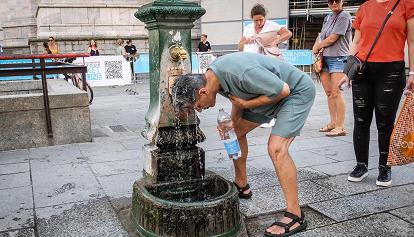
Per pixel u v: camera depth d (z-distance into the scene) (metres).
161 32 2.90
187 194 3.02
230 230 2.65
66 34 16.27
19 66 6.34
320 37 5.62
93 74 12.97
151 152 3.07
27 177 3.93
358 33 3.74
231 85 2.47
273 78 2.39
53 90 5.67
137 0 17.27
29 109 5.01
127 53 14.80
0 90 7.74
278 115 2.67
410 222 2.87
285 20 16.19
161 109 2.99
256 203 3.23
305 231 2.77
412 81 3.36
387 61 3.38
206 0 16.98
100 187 3.63
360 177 3.70
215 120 6.91
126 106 8.91
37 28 18.27
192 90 2.42
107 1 16.80
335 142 5.26
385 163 3.59
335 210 3.09
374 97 3.55
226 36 16.94
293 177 2.68
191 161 3.07
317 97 9.91
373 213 3.03
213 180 3.10
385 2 3.44
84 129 5.36
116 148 5.05
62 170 4.14
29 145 5.09
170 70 2.96
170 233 2.54
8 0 19.19
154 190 2.91
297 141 5.34
